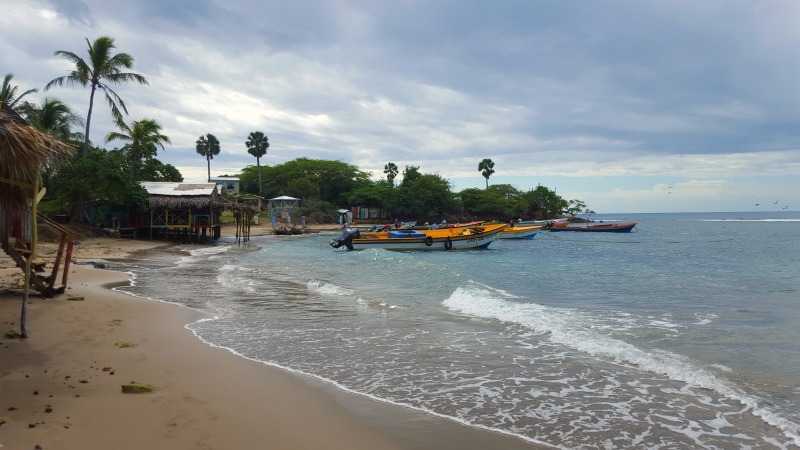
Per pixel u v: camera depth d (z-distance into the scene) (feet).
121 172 110.01
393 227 160.66
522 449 15.89
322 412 18.71
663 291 50.49
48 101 113.19
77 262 67.26
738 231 229.25
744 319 36.04
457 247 116.78
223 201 131.34
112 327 30.50
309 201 262.88
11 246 36.40
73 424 16.01
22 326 26.53
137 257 83.20
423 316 36.99
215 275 62.23
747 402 19.53
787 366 24.30
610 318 36.24
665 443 16.26
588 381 22.29
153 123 135.74
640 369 23.80
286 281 57.11
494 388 21.53
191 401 18.90
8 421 15.85
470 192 300.81
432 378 22.89
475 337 30.48
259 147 278.67
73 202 112.88
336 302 42.98
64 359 23.39
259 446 15.44
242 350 27.40
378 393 20.97
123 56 115.44
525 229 167.12
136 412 17.39
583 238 173.78
